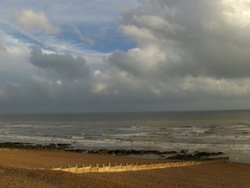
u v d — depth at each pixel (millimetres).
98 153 68188
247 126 142875
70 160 54156
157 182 36094
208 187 35562
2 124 197625
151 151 70438
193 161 52469
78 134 120250
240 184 37594
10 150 67812
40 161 51875
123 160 55188
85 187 27469
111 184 30266
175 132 120500
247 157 62906
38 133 128375
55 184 27031
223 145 81188
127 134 116625
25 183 26234
